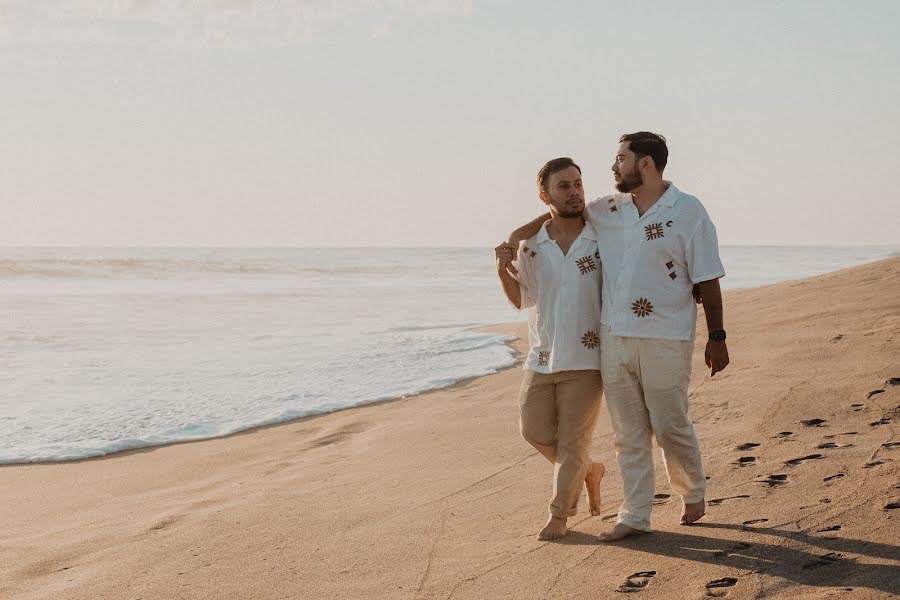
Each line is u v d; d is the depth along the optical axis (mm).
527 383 3924
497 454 5762
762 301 11297
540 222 3895
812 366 6590
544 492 4688
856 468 4129
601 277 3760
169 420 7902
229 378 10016
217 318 17609
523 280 3908
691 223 3551
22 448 6934
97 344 13219
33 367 10938
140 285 30750
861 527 3344
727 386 6375
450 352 11648
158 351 12383
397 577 3539
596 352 3760
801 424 5164
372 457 6078
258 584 3609
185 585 3658
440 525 4242
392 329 15172
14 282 31938
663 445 3674
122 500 5461
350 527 4348
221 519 4691
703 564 3225
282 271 44969
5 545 4477
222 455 6652
